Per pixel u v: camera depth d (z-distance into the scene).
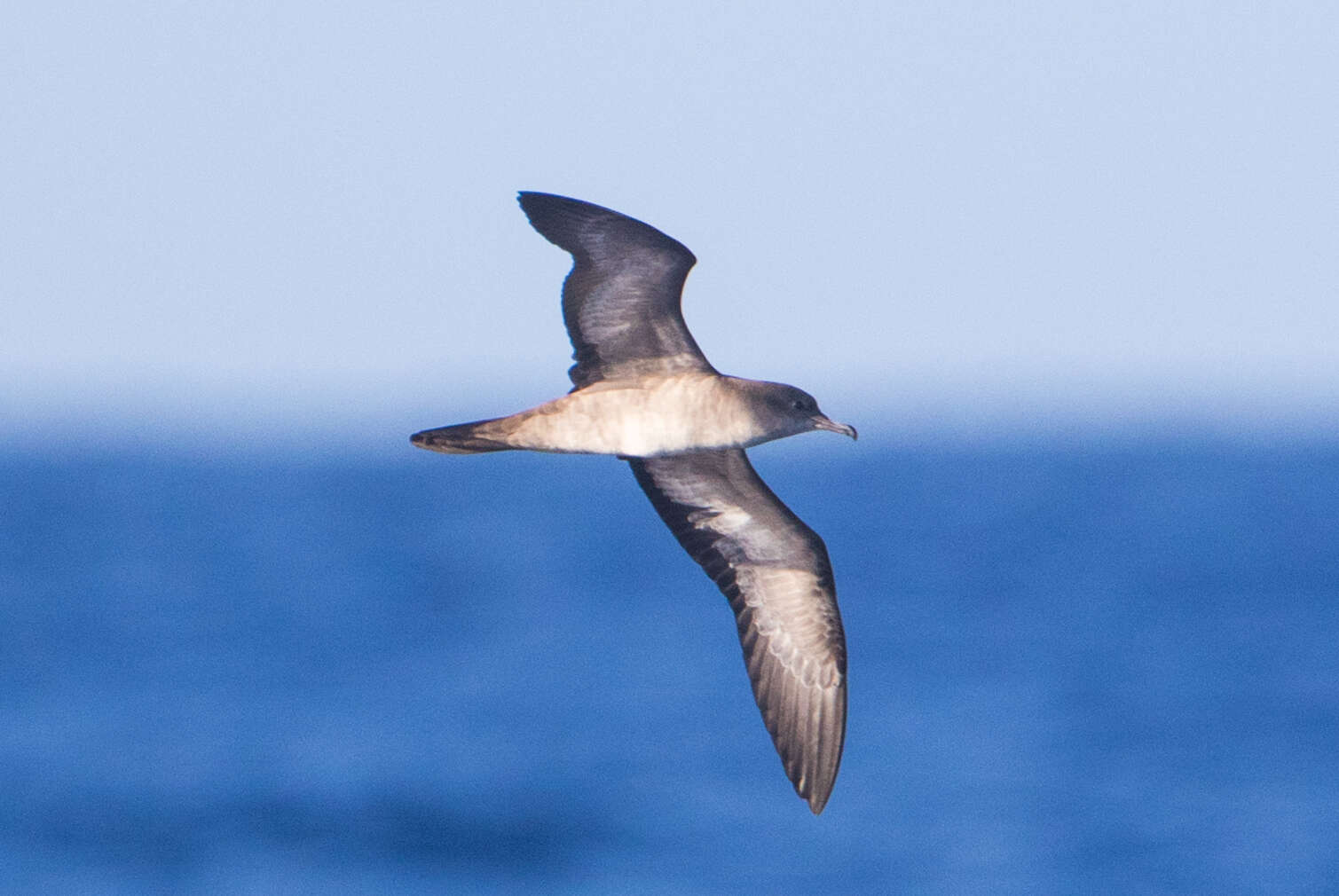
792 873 25.17
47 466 151.00
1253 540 71.56
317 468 149.62
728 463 13.23
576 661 42.78
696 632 47.59
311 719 36.16
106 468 146.62
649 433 12.79
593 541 76.94
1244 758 31.20
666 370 12.88
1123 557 66.19
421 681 40.31
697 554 13.57
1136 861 25.38
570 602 54.62
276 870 26.38
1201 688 38.22
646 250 12.53
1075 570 61.94
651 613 51.75
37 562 68.94
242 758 32.59
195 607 54.78
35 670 42.47
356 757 32.53
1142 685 38.50
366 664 43.12
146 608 54.62
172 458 175.00
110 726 35.69
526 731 34.34
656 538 78.44
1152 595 54.56
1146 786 29.16
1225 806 28.12
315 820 28.62
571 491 117.19
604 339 12.87
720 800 28.73
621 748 32.59
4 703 38.03
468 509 98.94
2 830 28.00
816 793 13.41
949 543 72.69
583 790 29.61
